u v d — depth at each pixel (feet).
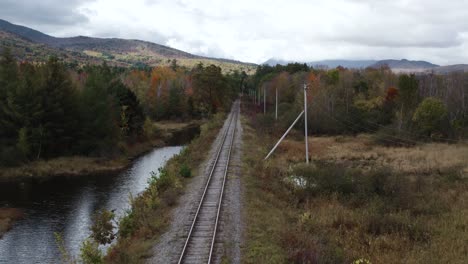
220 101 356.18
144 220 68.44
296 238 59.26
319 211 80.59
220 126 240.53
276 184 100.42
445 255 57.98
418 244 63.98
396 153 166.61
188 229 63.16
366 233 69.05
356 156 157.58
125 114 204.44
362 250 59.52
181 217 70.03
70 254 73.31
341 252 55.98
